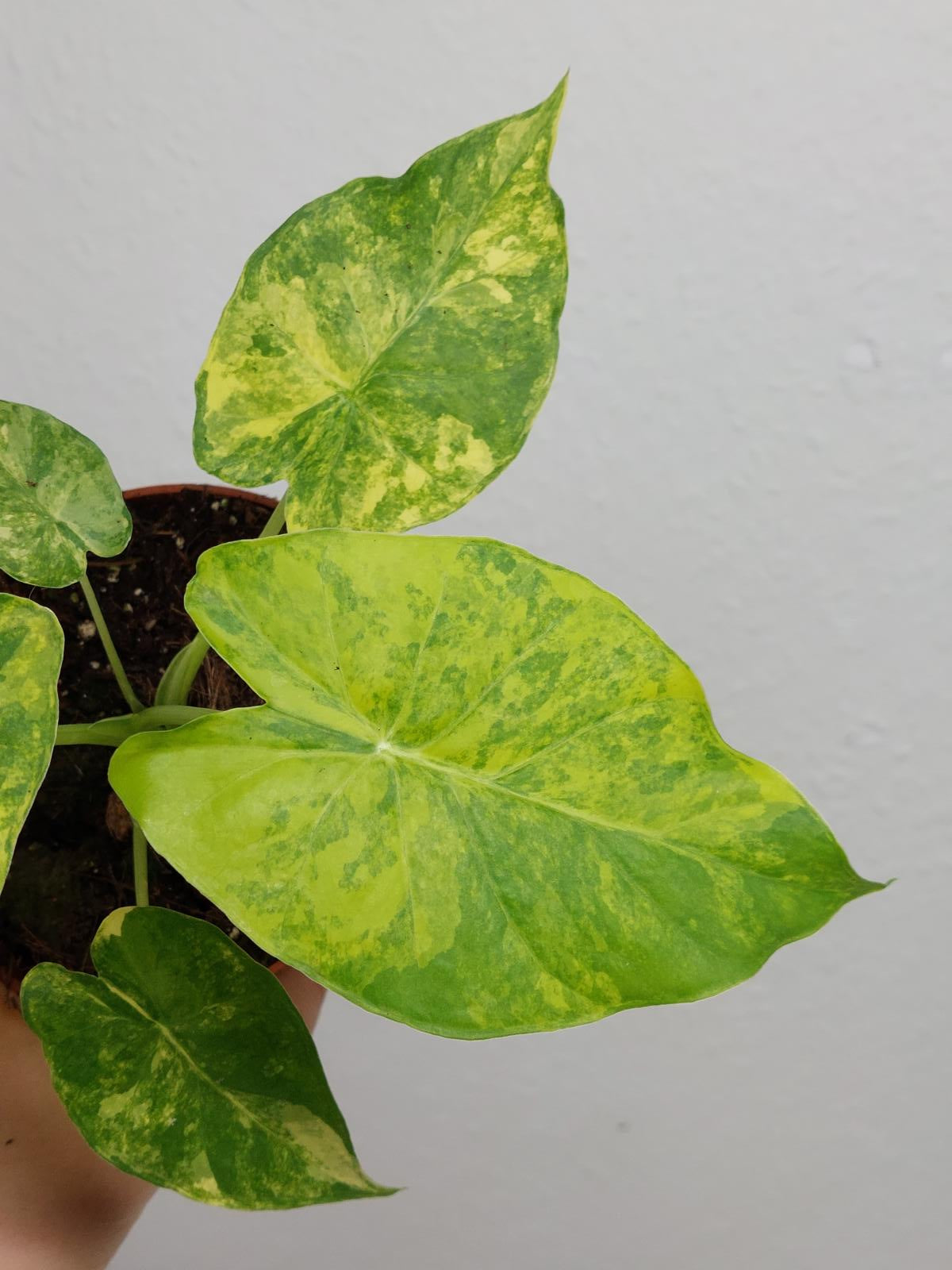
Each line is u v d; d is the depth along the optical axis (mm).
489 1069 676
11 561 350
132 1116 317
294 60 596
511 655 303
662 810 301
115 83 588
